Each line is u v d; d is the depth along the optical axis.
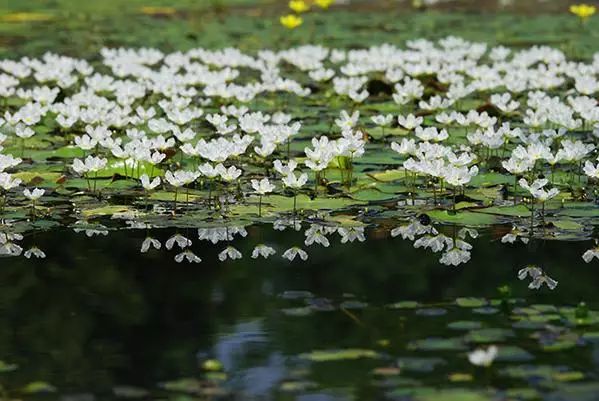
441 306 6.73
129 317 6.59
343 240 8.27
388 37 20.59
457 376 5.66
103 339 6.25
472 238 8.29
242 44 19.73
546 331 6.27
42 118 13.02
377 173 10.24
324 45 19.59
